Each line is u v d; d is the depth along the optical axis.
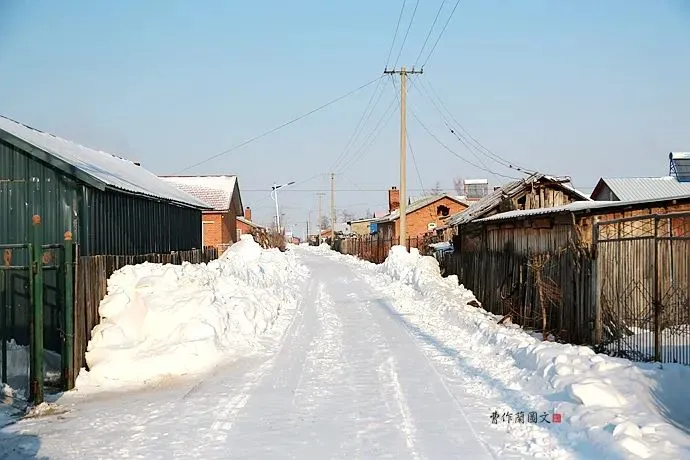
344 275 34.25
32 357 8.73
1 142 13.51
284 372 10.30
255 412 7.90
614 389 7.46
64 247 9.75
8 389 9.10
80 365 9.97
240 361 11.24
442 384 9.26
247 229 67.56
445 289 20.92
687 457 5.53
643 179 35.56
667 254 10.53
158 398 8.86
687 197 14.66
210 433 7.06
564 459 5.91
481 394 8.64
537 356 9.27
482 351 11.48
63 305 9.75
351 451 6.37
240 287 15.62
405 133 32.03
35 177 13.46
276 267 27.41
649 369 8.55
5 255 9.16
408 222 58.41
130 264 12.83
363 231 102.00
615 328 11.10
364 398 8.50
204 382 9.75
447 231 41.41
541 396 7.97
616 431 6.00
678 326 10.06
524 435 6.71
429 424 7.24
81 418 7.92
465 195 67.38
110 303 10.96
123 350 10.27
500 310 17.61
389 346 12.55
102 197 14.49
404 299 21.00
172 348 10.56
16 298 9.83
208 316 11.78
